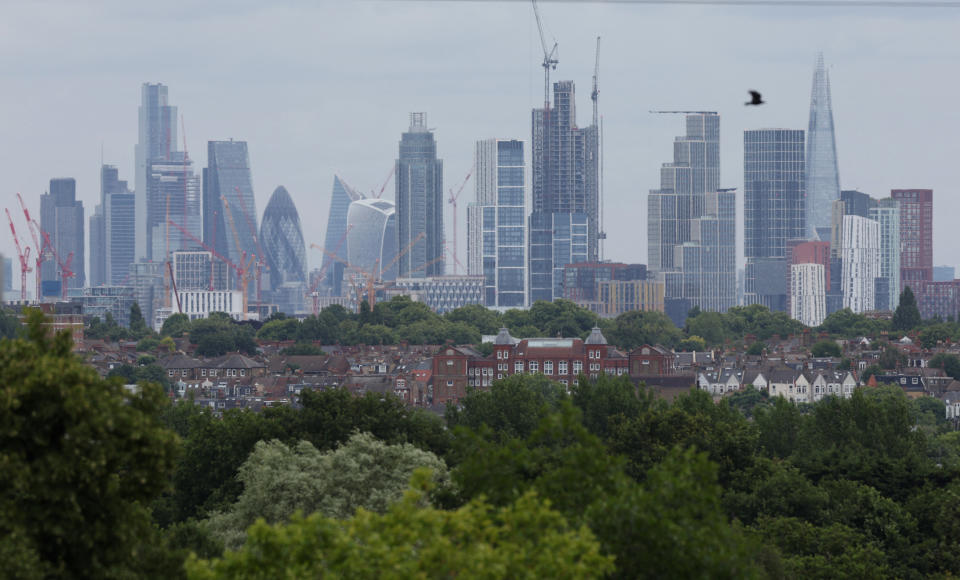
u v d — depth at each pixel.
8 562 140.88
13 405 149.12
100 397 155.25
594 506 155.38
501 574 134.50
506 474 173.50
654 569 151.88
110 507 155.75
